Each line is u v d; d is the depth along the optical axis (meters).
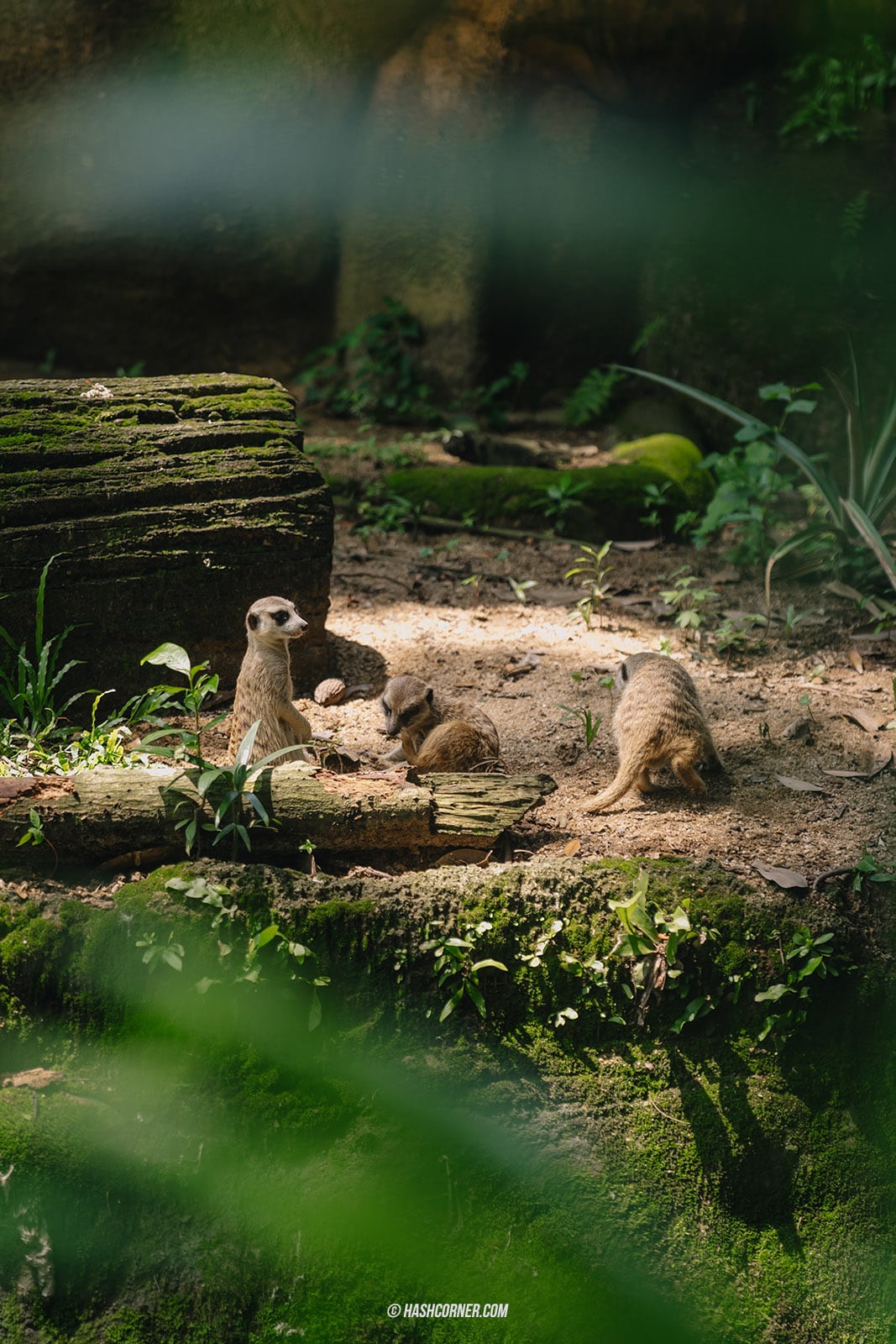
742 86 12.11
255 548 6.39
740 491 9.12
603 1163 4.34
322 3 12.24
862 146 11.41
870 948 4.76
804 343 11.06
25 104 12.89
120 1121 4.17
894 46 11.60
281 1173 4.19
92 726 6.08
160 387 6.88
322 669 6.81
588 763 5.93
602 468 10.03
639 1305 4.23
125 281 13.41
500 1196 4.25
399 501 9.73
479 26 11.77
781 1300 4.32
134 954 4.31
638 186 12.32
